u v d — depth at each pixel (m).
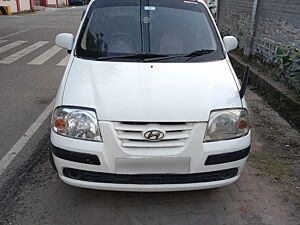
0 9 23.66
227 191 3.37
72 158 2.73
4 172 3.61
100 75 3.11
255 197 3.29
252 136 4.62
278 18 6.66
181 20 3.85
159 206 3.12
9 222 2.88
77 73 3.21
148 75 3.09
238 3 9.23
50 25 16.70
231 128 2.81
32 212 3.01
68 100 2.85
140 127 2.63
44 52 9.98
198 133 2.69
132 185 2.73
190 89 2.92
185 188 2.77
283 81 6.14
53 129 2.86
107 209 3.07
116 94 2.82
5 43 11.41
